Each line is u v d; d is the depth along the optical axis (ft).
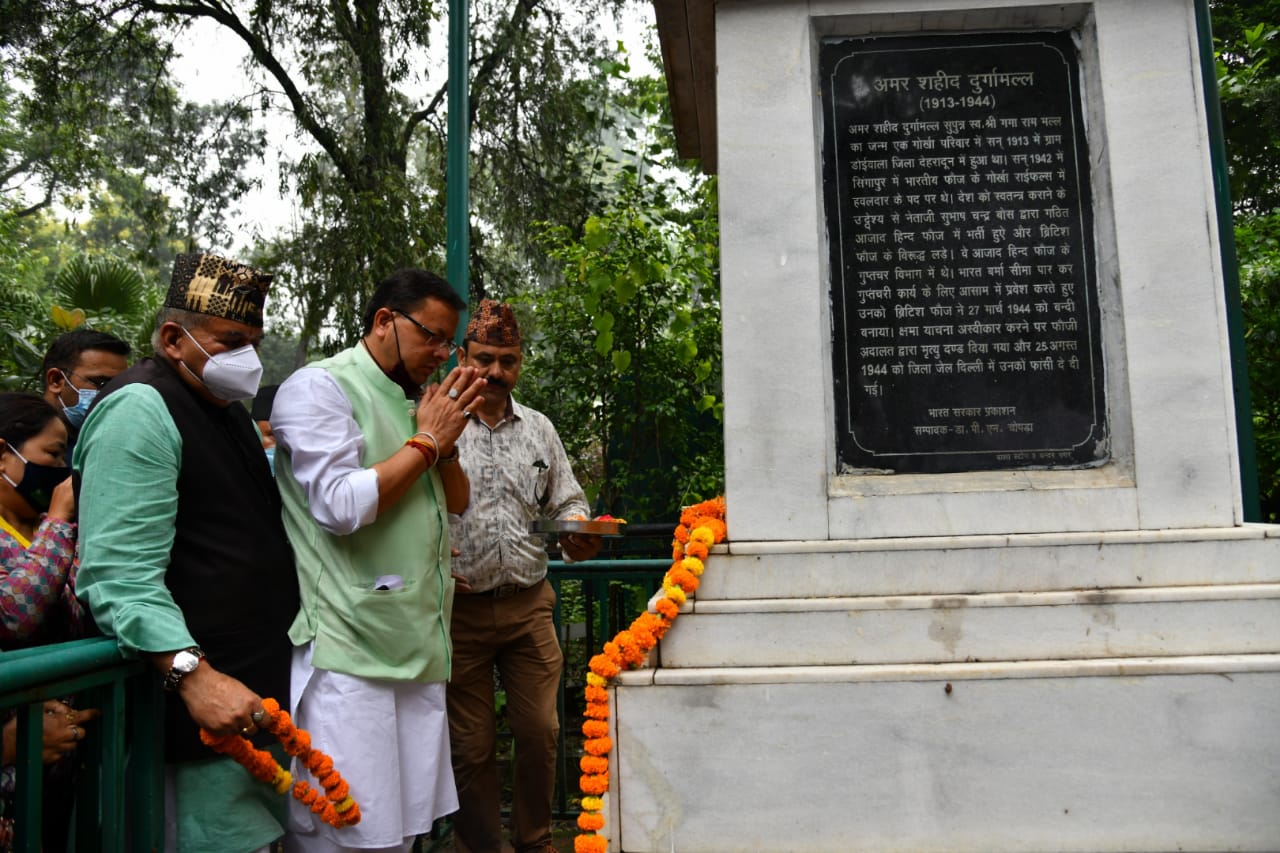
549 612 11.27
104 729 6.45
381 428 8.09
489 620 10.78
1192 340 8.30
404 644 7.68
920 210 8.64
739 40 8.73
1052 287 8.55
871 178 8.69
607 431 23.81
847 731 7.49
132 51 39.40
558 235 25.30
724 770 7.54
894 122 8.73
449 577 8.41
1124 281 8.37
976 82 8.73
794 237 8.54
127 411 6.91
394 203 36.37
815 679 7.54
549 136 39.11
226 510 7.30
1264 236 19.67
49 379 10.69
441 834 12.97
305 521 7.81
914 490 8.38
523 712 10.98
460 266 13.32
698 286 23.15
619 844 7.56
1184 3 8.48
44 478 8.36
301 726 7.59
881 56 8.79
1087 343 8.51
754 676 7.57
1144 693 7.39
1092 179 8.61
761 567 8.21
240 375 7.36
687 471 23.17
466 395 8.10
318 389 7.84
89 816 6.41
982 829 7.38
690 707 7.59
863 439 8.52
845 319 8.61
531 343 26.05
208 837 7.02
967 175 8.65
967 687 7.47
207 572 7.14
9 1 37.35
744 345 8.50
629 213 21.08
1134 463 8.27
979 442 8.48
